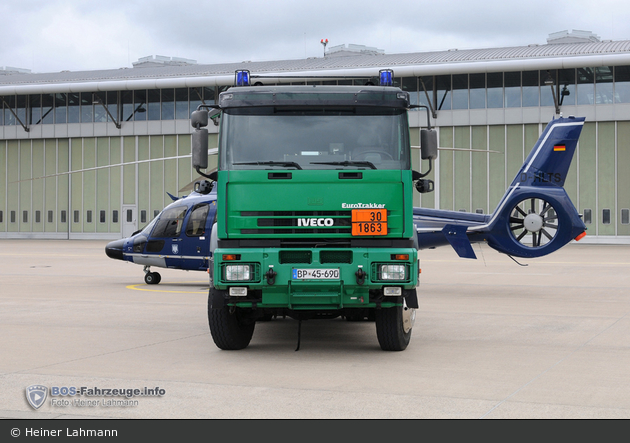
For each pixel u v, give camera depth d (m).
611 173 38.56
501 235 14.24
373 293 7.62
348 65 42.34
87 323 10.45
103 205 48.03
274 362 7.45
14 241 46.62
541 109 39.59
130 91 47.31
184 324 10.37
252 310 8.13
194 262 16.42
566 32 48.31
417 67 39.00
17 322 10.57
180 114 46.47
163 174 46.78
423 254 32.16
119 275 20.38
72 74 54.34
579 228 13.78
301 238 7.41
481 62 37.94
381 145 7.50
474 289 15.84
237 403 5.73
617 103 38.28
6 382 6.47
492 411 5.46
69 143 48.88
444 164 41.09
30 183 49.72
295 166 7.45
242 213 7.44
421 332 9.55
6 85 46.84
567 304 12.88
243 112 7.57
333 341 8.88
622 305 12.71
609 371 6.95
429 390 6.14
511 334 9.37
